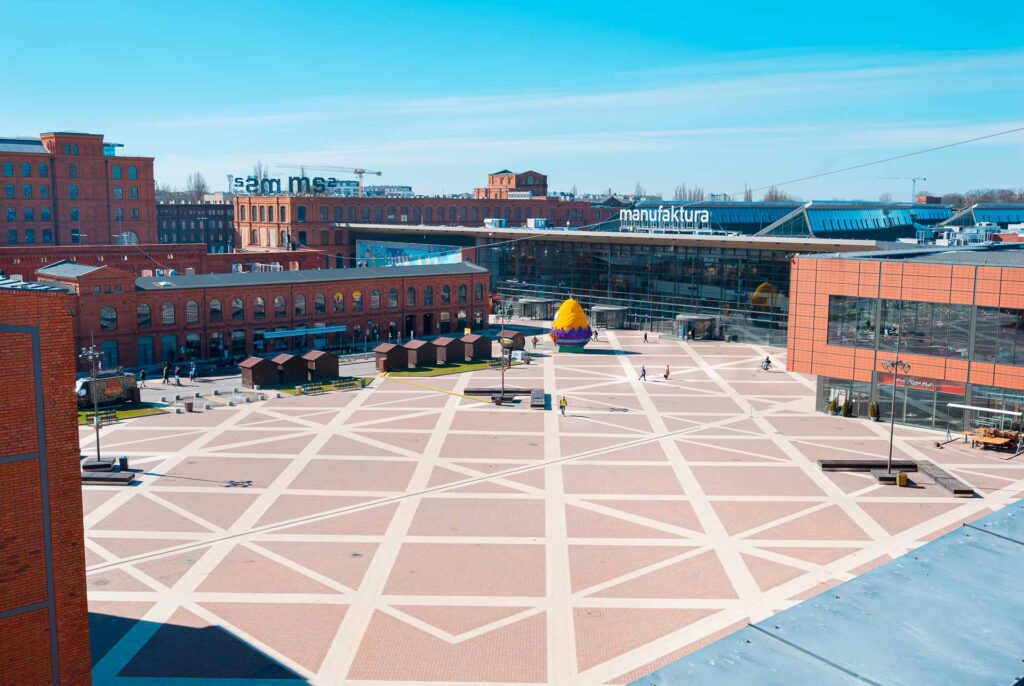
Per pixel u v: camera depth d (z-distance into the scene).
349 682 30.47
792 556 41.75
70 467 24.08
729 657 11.02
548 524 46.28
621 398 78.81
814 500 50.22
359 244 161.75
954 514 47.75
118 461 55.16
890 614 11.94
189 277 97.75
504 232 135.62
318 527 45.66
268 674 30.97
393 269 114.88
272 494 50.94
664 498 50.59
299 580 39.00
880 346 70.19
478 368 93.81
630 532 45.06
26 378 23.20
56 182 150.12
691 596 37.34
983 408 64.56
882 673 10.52
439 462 57.84
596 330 121.44
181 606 36.28
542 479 54.28
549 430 66.81
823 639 11.38
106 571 39.81
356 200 167.88
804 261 73.31
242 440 63.00
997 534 14.38
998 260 74.94
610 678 30.73
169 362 94.06
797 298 74.19
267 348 101.19
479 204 188.12
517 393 79.25
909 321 68.50
